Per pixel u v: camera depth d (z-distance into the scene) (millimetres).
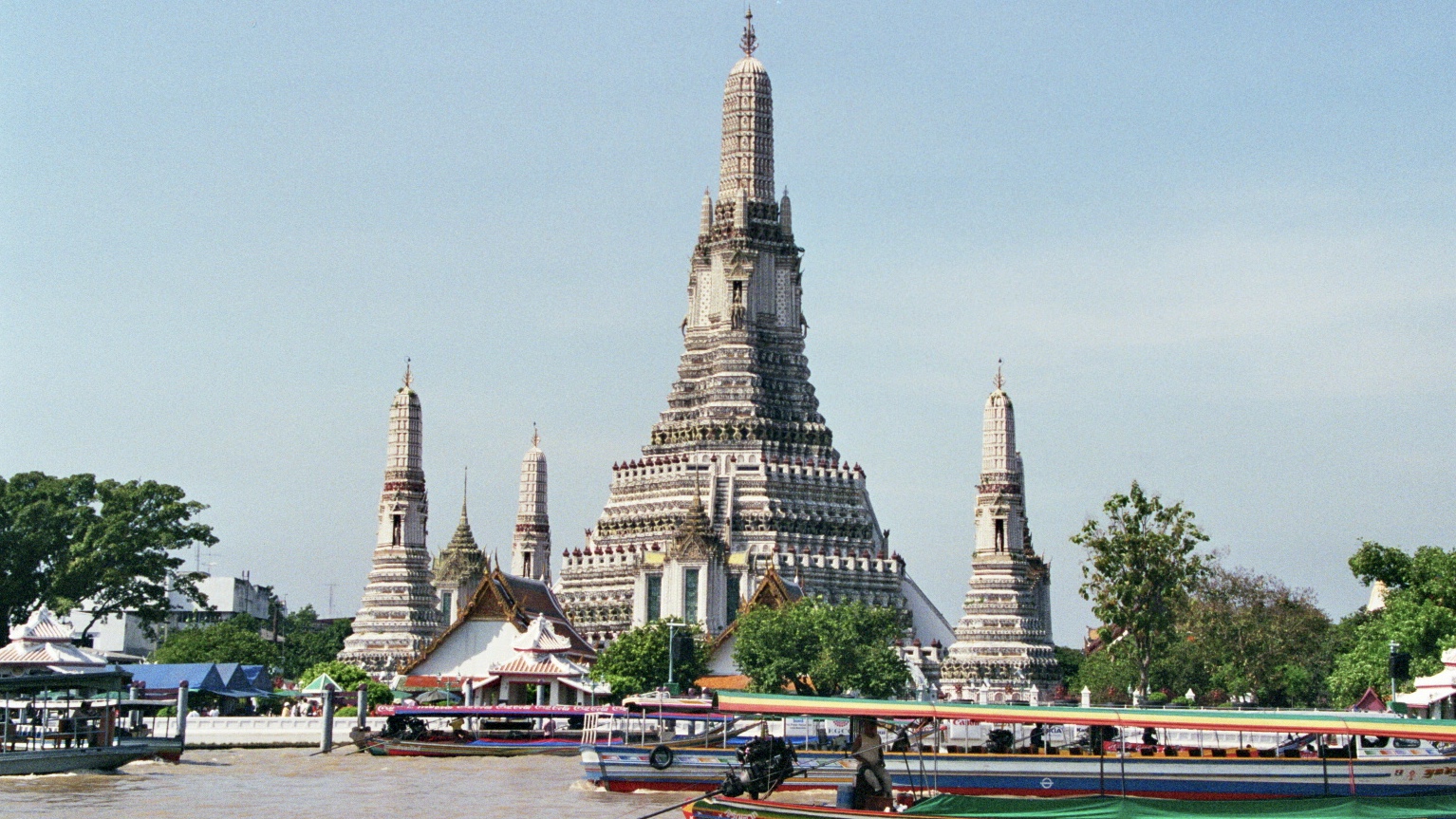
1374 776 97750
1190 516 153875
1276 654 194500
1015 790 99625
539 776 121500
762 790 88000
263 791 110062
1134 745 102188
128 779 117625
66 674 124875
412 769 127938
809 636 182875
